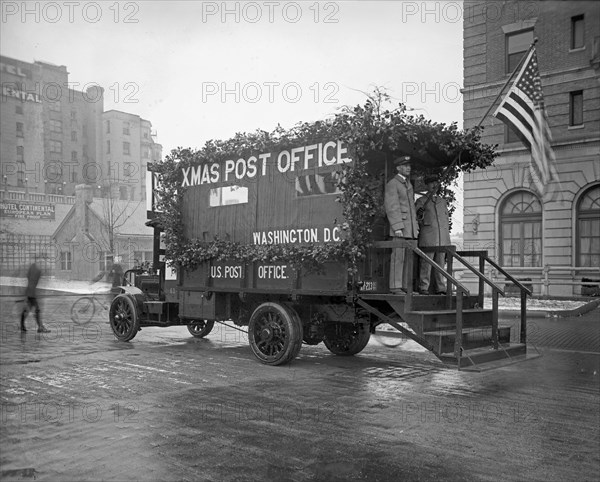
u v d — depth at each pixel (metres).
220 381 6.85
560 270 15.44
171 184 10.08
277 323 8.23
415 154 8.16
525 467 3.84
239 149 8.81
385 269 7.96
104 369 7.54
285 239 8.17
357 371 7.70
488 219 16.36
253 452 4.11
